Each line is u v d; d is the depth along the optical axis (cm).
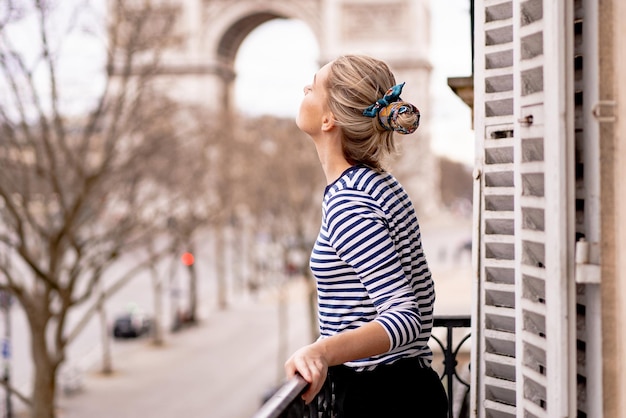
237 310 6178
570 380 271
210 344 5012
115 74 2427
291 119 5100
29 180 2214
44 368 2159
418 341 330
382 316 288
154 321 5272
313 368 275
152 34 2383
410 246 320
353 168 321
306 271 4703
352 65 328
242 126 5075
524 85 298
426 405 329
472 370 373
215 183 4625
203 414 3497
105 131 2492
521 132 299
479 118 369
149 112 2583
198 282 7656
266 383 4003
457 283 4631
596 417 266
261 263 7150
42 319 2148
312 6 7531
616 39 257
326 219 310
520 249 306
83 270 2323
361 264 296
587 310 271
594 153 265
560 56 268
